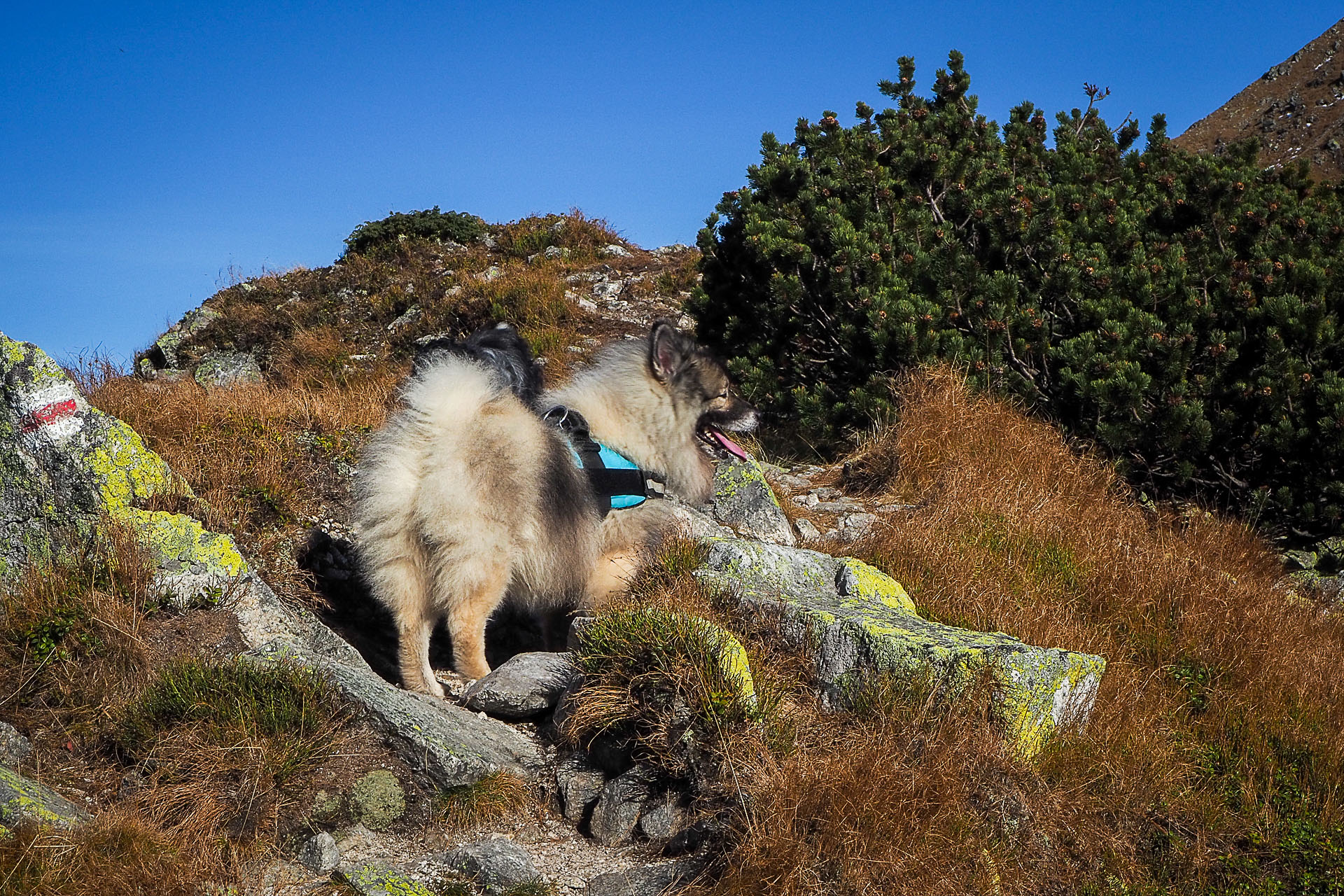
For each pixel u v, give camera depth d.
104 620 4.08
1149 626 5.20
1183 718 4.57
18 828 3.10
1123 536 6.36
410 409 4.57
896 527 6.09
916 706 3.85
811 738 3.80
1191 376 7.58
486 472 4.48
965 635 4.32
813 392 8.61
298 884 3.26
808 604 4.53
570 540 4.73
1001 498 6.43
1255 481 7.50
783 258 8.61
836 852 3.23
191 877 3.11
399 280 14.01
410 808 3.68
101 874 3.04
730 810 3.44
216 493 5.57
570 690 4.09
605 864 3.54
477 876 3.31
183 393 7.21
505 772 3.84
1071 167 8.99
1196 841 3.80
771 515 6.58
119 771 3.70
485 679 4.47
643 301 12.77
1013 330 7.98
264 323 13.25
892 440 7.69
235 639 4.32
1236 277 7.64
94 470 4.53
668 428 5.57
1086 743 4.08
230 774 3.54
